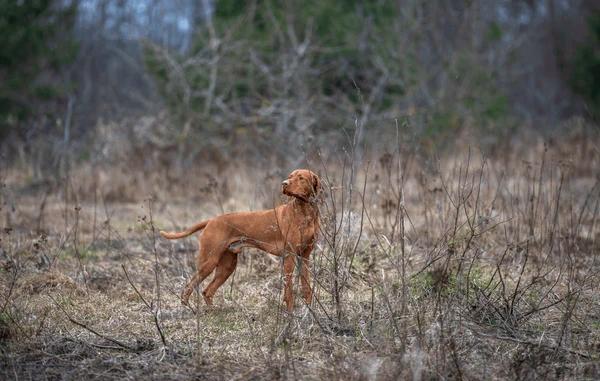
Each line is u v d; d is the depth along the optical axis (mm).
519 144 20375
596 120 21188
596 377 6816
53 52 24391
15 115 23188
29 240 12227
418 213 13156
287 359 6996
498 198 13672
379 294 8938
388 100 23281
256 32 23312
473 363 7102
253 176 17594
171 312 9016
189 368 7129
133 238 13289
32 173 19312
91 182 18266
